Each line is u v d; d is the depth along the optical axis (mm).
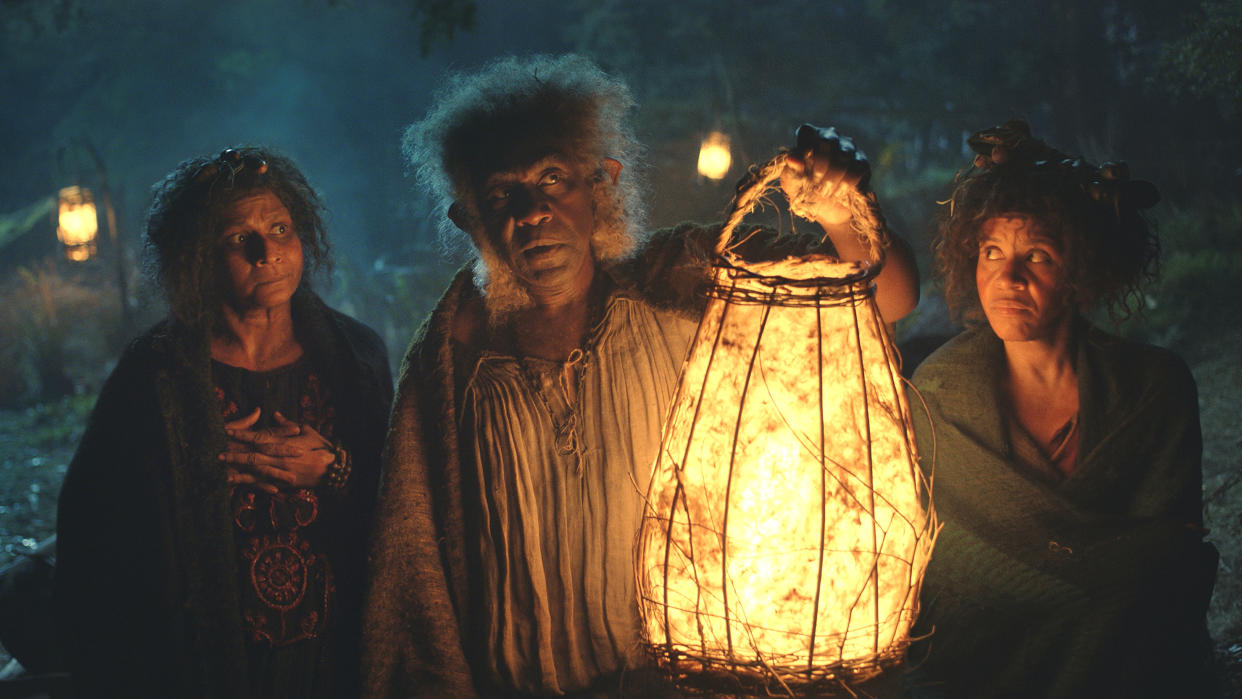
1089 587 2137
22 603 3502
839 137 1765
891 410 1811
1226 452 4730
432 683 2363
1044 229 2076
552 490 2312
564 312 2354
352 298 13195
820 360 1688
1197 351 6594
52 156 21578
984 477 2223
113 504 2480
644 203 2482
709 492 1761
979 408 2252
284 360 2678
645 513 1884
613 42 15484
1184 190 9172
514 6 18547
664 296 2303
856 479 1724
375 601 2355
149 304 2670
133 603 2473
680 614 1784
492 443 2322
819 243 2172
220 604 2453
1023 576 2186
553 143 2215
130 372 2531
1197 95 4930
